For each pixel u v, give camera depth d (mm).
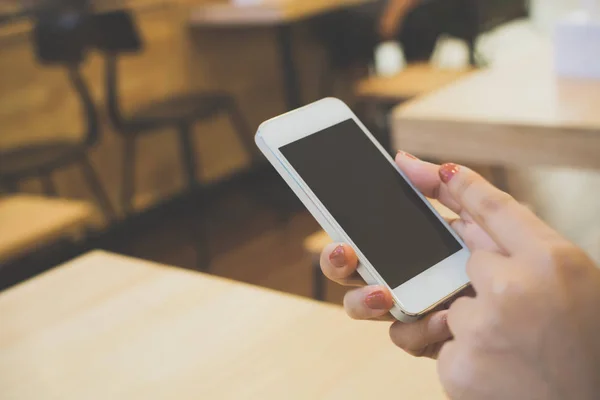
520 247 438
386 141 3295
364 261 572
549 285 416
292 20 2953
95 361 737
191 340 752
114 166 3119
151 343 756
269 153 626
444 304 602
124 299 854
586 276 419
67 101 2900
